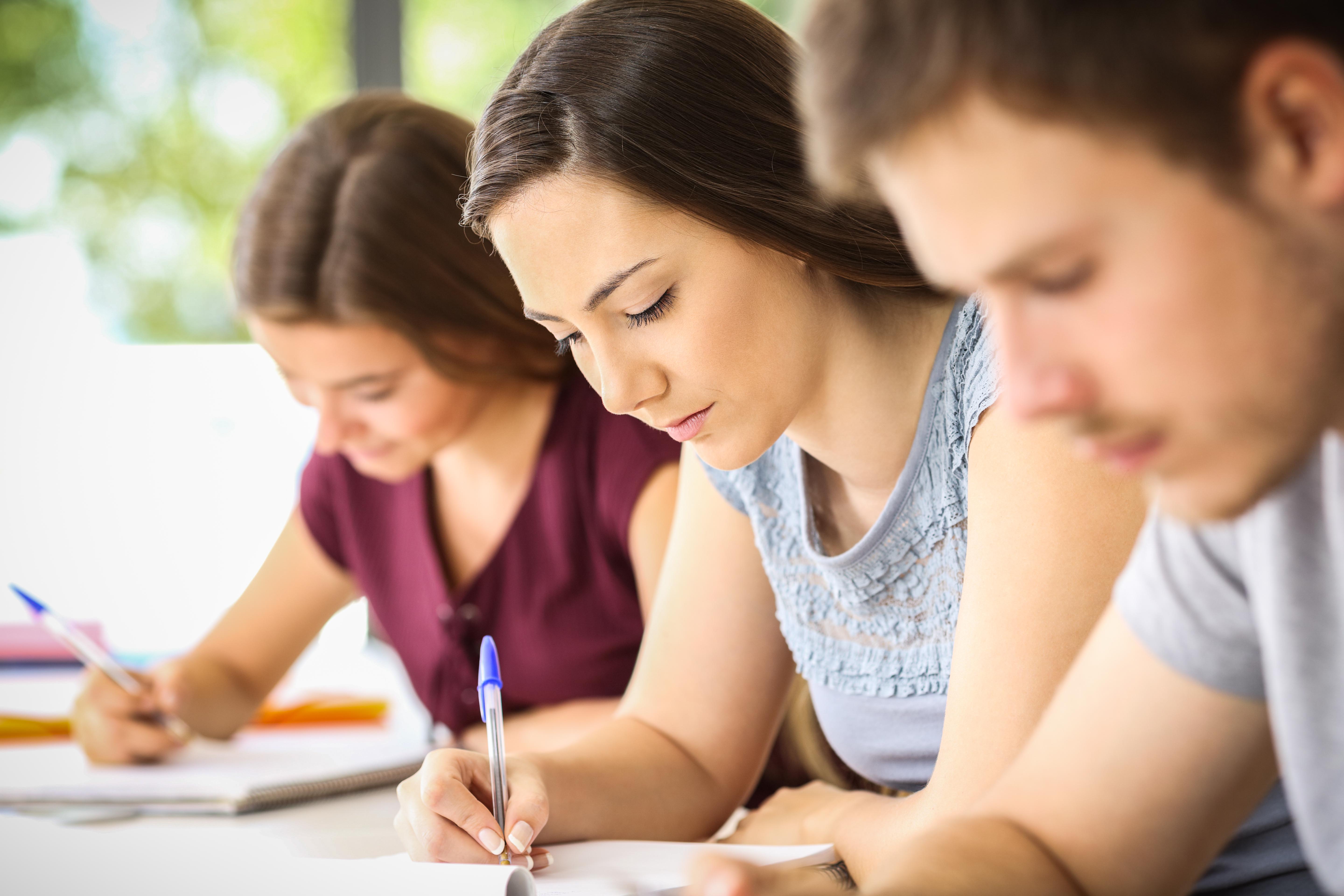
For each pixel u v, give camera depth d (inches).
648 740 48.1
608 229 36.0
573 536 66.6
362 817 49.9
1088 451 21.3
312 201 61.8
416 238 61.6
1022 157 19.5
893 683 44.3
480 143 38.3
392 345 62.0
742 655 49.3
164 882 35.2
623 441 65.6
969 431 38.9
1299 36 18.6
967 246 20.3
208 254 138.6
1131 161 19.1
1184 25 18.7
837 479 45.2
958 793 35.5
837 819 42.5
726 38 37.1
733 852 40.1
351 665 100.7
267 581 76.4
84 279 126.7
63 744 69.2
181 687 68.5
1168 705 26.9
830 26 21.2
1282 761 25.5
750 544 49.1
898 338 40.3
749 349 37.1
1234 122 18.9
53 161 136.9
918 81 19.8
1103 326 19.8
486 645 40.9
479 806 40.2
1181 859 27.3
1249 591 25.7
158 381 124.2
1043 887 26.5
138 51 137.3
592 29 37.5
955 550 41.1
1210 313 19.4
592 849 42.0
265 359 125.3
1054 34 18.9
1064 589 35.0
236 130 138.4
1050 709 29.1
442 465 70.3
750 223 36.3
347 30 136.6
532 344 65.0
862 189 23.4
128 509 121.6
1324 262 19.3
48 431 121.5
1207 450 20.3
